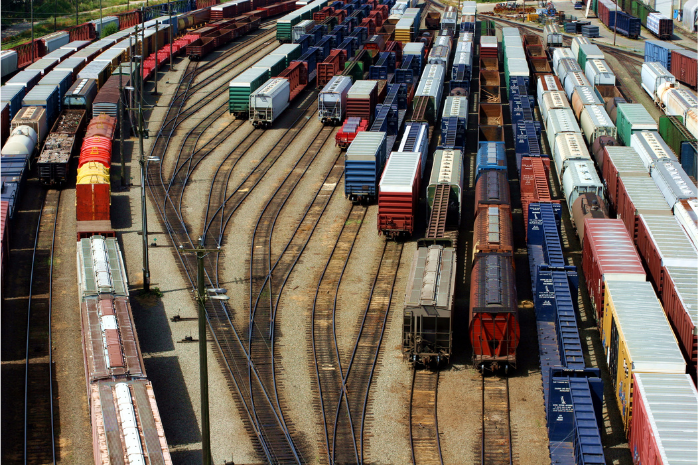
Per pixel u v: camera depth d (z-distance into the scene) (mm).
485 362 42812
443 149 67062
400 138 82312
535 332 47812
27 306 51625
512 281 45000
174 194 69562
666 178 59531
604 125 75062
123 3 187750
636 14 152000
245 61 118062
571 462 35812
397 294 52781
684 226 53125
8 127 78750
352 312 50750
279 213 65688
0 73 100812
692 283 43719
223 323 49500
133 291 53406
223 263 57344
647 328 39562
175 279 55000
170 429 39375
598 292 46406
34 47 114188
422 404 41406
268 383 43375
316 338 47844
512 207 67000
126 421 34000
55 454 37594
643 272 45156
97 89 92000
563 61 103812
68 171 69625
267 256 58281
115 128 80500
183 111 92938
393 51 111000
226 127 87500
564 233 61719
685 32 143375
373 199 67688
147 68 106000
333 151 80250
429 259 46906
